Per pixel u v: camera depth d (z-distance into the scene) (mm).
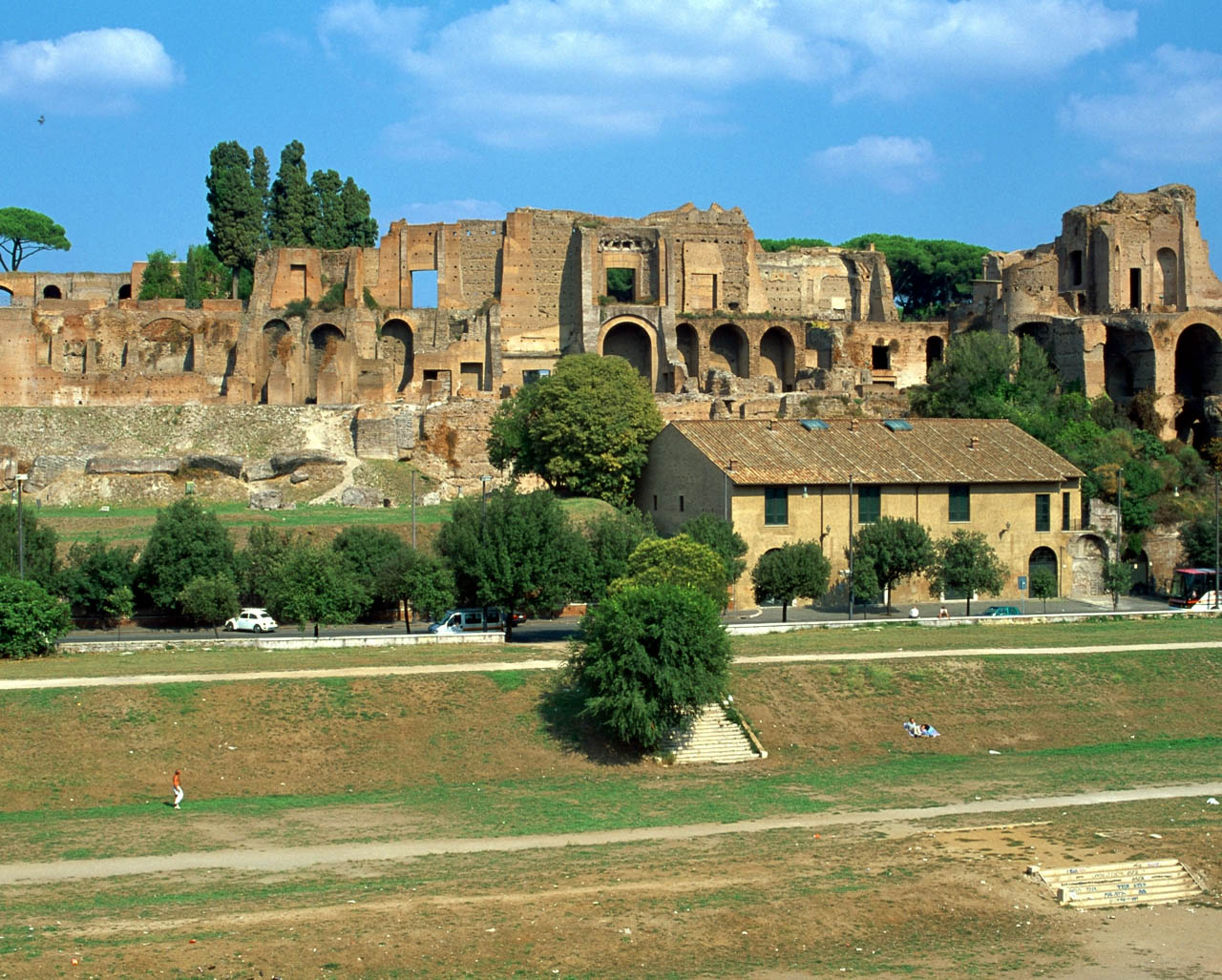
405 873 48781
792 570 92312
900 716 72750
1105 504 115062
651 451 115812
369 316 150375
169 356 149875
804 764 66938
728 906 45344
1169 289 156500
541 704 69812
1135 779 64250
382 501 121500
